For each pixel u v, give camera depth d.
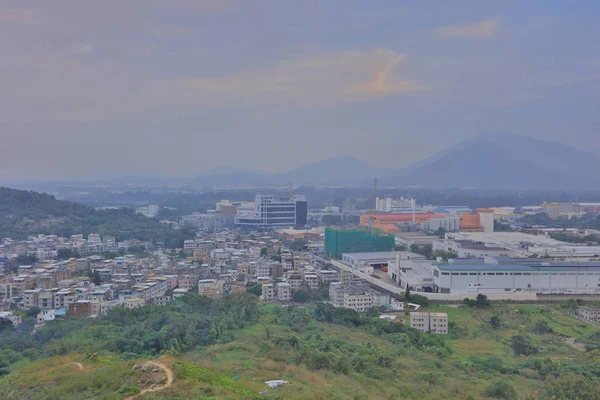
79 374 124.12
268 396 128.00
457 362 193.75
